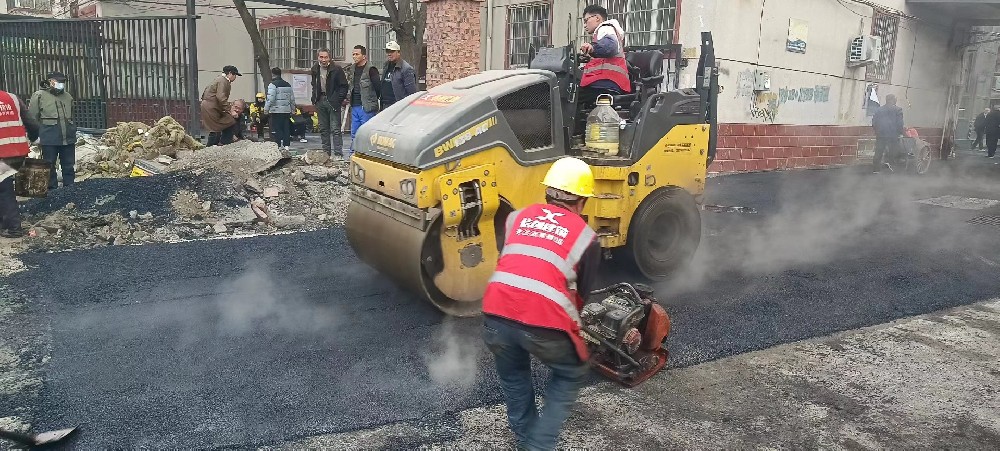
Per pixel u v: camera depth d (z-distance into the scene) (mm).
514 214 3098
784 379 3977
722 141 12141
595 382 3881
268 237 6953
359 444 3154
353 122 9930
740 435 3346
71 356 4012
